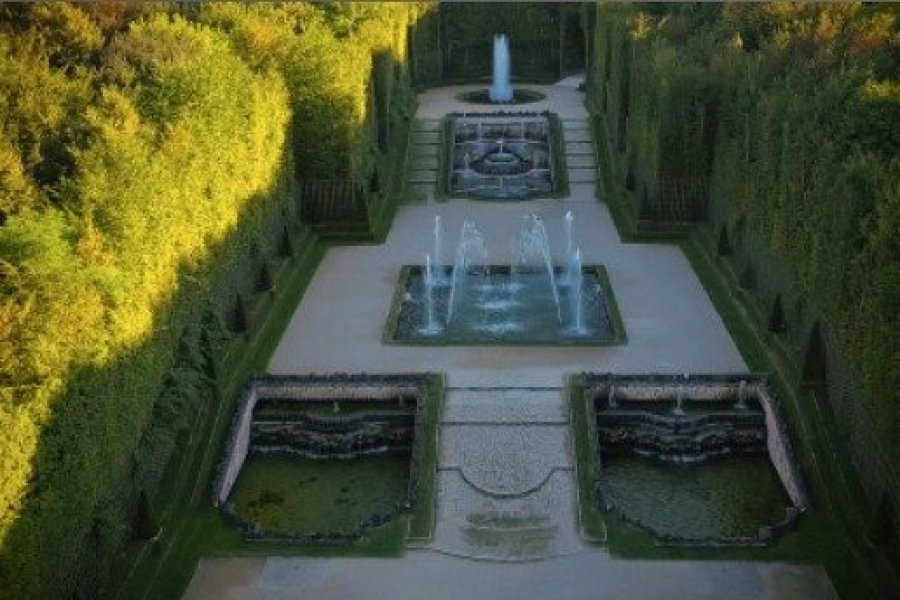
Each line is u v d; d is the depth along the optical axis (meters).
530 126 79.38
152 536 32.50
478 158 78.69
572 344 45.06
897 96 39.69
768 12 65.81
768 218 45.34
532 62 99.81
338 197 59.75
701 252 56.09
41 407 26.14
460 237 60.78
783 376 40.75
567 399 40.22
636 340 45.50
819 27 56.78
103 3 55.81
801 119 42.00
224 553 32.59
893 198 31.56
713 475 38.28
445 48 99.25
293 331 47.28
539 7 98.38
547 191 69.94
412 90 90.19
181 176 38.88
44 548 26.03
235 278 45.19
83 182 33.62
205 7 62.16
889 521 30.92
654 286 52.06
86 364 28.75
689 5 74.44
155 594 30.78
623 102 69.19
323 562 32.22
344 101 58.00
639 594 30.39
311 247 58.31
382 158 70.19
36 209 33.25
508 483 35.66
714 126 57.00
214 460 36.81
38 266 28.84
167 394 35.59
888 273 31.05
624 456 39.53
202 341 39.56
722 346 44.78
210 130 43.00
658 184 58.62
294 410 40.94
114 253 32.56
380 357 44.31
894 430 30.56
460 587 30.98
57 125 39.72
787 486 36.41
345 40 63.06
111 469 30.34
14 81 41.25
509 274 54.41
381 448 40.03
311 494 37.44
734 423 39.75
